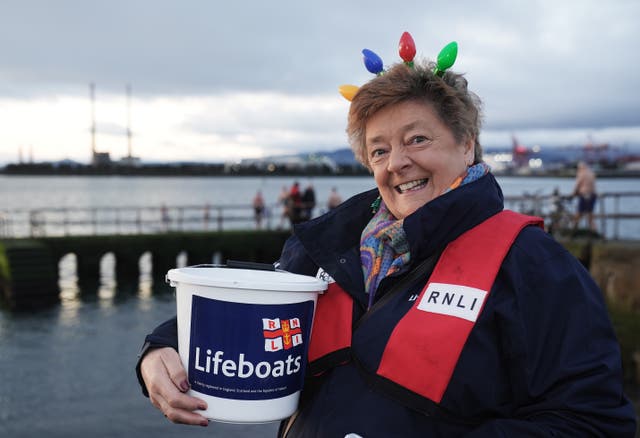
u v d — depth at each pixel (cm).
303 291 145
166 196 9112
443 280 143
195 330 143
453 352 134
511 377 134
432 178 154
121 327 1429
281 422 172
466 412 134
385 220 165
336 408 147
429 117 152
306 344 151
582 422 125
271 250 2216
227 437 693
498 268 138
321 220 179
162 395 145
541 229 149
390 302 149
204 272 153
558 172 17125
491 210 150
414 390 136
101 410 828
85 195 9431
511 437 126
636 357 746
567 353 130
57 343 1255
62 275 2205
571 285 135
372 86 155
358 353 147
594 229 1334
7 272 1666
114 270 2069
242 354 140
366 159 172
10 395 898
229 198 8450
